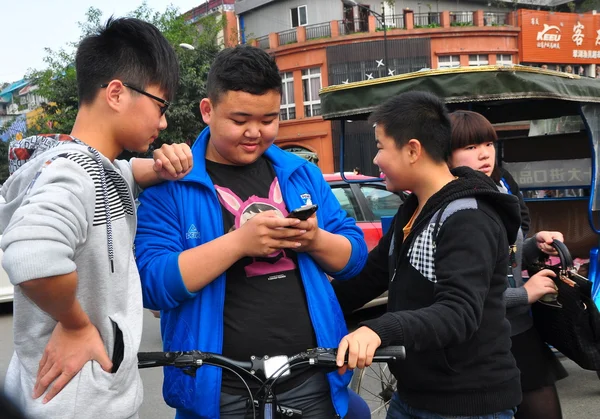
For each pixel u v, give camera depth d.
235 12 26.12
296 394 1.82
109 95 1.53
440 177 1.95
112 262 1.45
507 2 26.12
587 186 5.09
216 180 1.91
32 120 35.66
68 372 1.38
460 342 1.67
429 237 1.83
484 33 22.97
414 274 1.88
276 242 1.70
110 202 1.47
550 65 24.02
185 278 1.68
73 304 1.33
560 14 23.81
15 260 1.21
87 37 1.60
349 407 2.07
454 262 1.73
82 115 1.57
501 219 1.90
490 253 1.76
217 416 1.74
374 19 22.91
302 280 1.87
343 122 5.29
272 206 1.92
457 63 23.06
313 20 23.92
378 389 3.45
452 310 1.64
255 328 1.79
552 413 2.46
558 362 2.57
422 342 1.61
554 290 2.40
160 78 1.59
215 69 1.79
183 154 1.75
